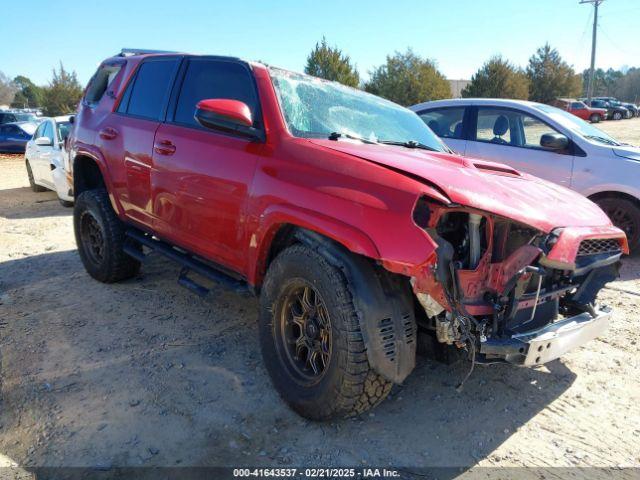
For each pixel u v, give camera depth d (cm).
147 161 392
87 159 494
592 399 317
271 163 296
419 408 303
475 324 246
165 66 417
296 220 269
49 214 848
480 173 298
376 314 250
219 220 329
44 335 380
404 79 4481
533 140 662
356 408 263
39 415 285
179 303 446
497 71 4875
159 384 317
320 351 277
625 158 605
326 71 4312
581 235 265
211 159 333
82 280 502
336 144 295
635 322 432
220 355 356
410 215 236
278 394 310
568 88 5534
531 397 318
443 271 235
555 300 298
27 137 1989
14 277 511
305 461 254
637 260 625
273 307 292
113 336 381
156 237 415
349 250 261
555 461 261
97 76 513
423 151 335
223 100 303
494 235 264
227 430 275
